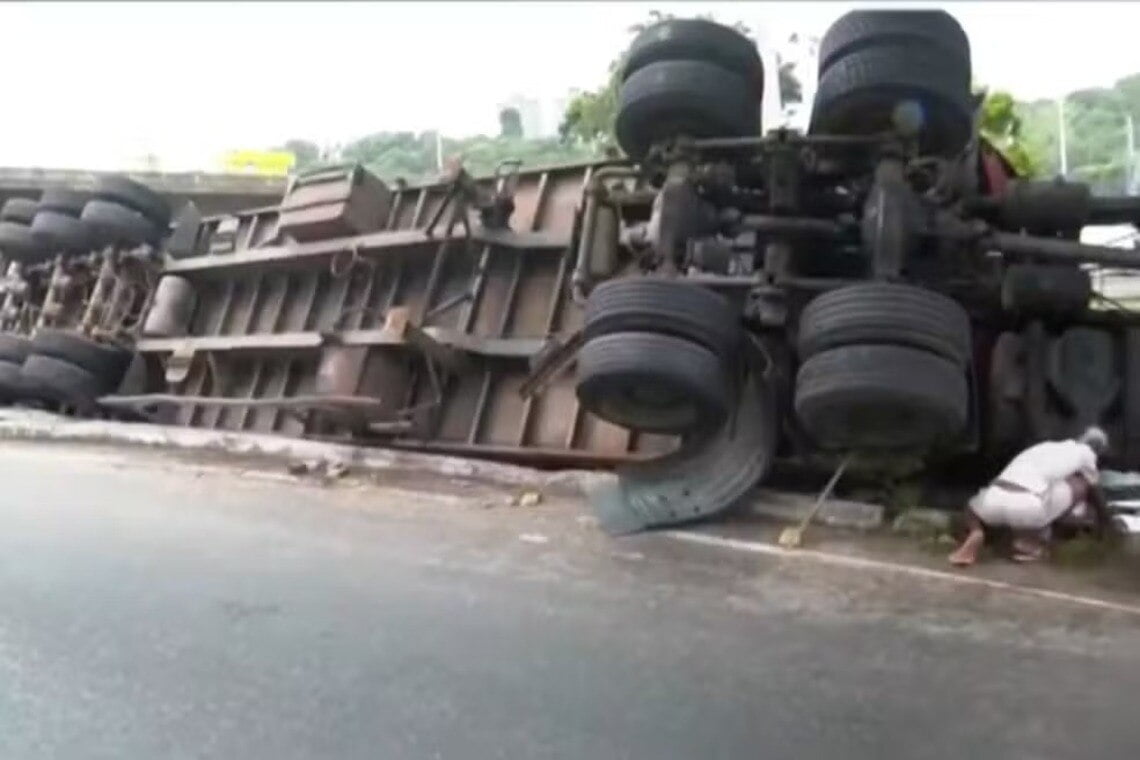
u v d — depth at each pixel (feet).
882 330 14.40
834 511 15.92
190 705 9.44
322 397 23.62
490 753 8.41
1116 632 11.05
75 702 9.52
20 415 29.17
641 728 8.81
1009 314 17.54
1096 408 16.76
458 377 23.94
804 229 17.42
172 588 12.90
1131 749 8.30
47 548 14.78
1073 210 17.51
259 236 31.04
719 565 13.94
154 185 39.47
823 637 10.98
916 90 16.22
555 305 23.43
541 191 25.30
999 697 9.32
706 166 18.04
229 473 21.06
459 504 17.92
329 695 9.62
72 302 34.14
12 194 41.55
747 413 16.85
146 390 31.55
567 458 21.39
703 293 16.01
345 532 15.85
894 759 8.19
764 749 8.38
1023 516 14.05
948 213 16.70
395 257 26.37
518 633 11.23
